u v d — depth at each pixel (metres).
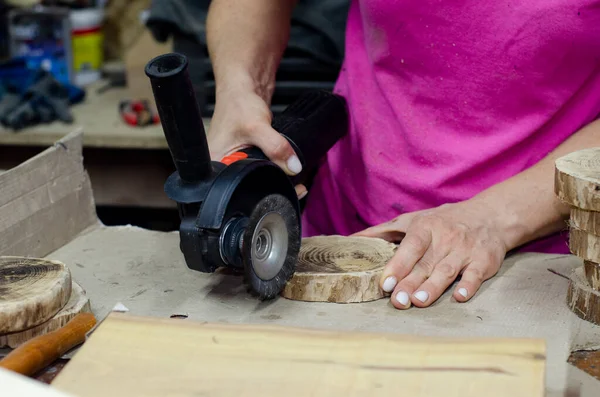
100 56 2.37
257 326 0.69
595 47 1.03
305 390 0.60
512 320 0.84
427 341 0.65
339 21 1.70
